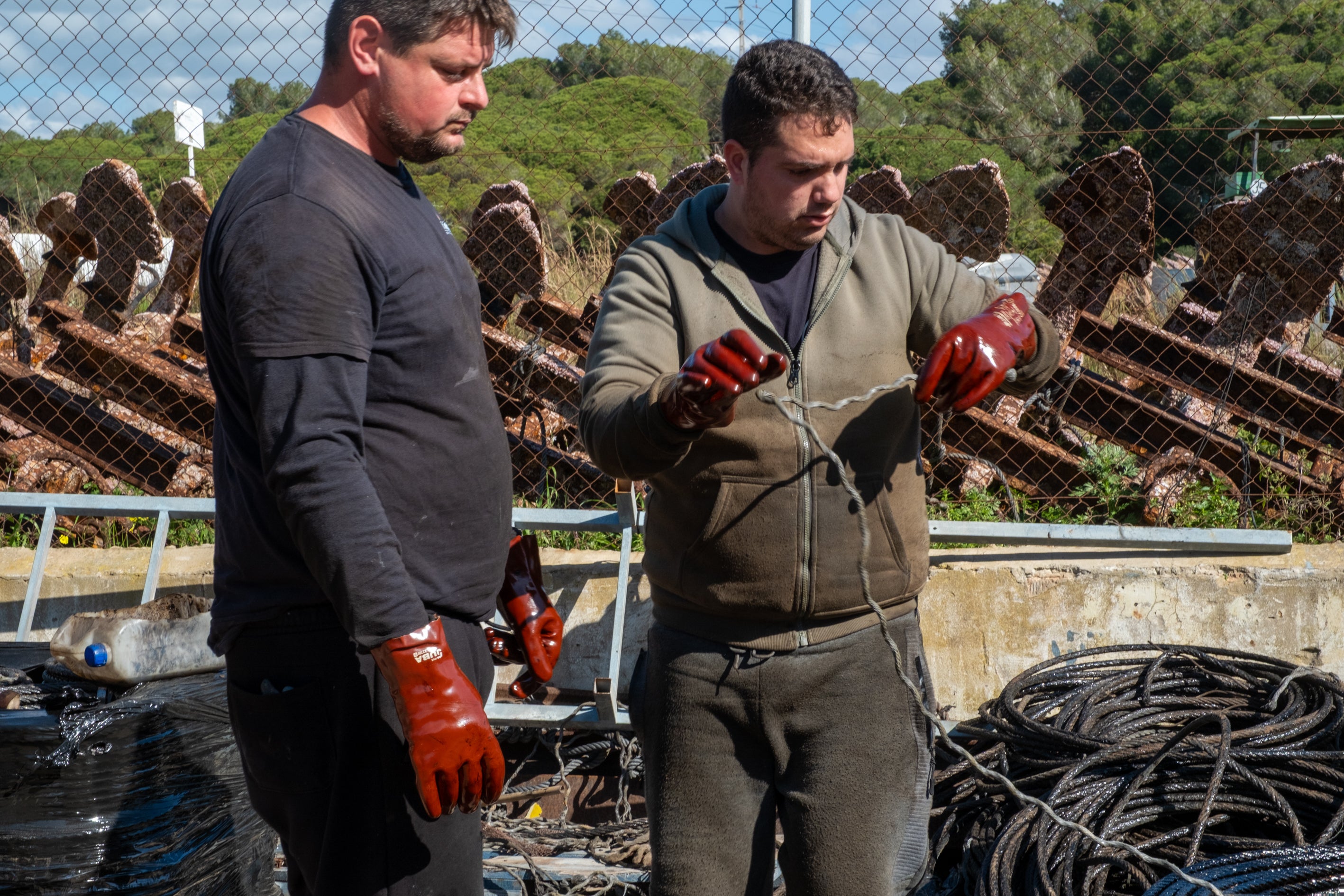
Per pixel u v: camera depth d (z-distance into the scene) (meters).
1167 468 4.66
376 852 1.77
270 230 1.58
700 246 1.93
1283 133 5.72
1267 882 2.50
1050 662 3.54
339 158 1.69
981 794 3.14
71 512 3.79
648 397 1.66
